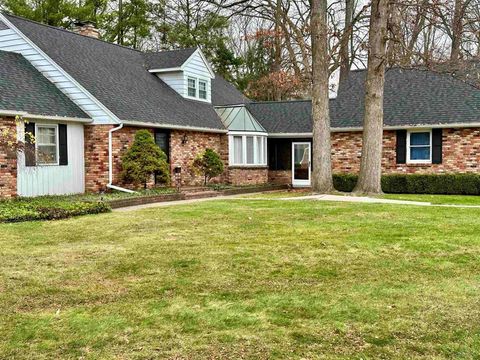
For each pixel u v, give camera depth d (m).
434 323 4.45
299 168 23.89
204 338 4.16
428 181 19.25
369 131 16.98
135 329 4.37
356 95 23.23
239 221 10.41
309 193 18.47
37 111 14.48
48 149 15.31
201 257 6.97
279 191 21.16
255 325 4.43
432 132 20.25
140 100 18.53
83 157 16.47
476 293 5.30
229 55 34.66
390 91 22.41
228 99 26.72
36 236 8.71
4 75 15.22
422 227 9.39
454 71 18.66
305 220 10.51
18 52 17.11
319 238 8.36
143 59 22.94
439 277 5.95
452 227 9.36
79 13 29.77
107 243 8.05
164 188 17.69
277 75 29.27
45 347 4.02
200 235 8.72
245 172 22.23
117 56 21.23
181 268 6.40
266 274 6.11
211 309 4.86
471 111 19.61
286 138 24.11
